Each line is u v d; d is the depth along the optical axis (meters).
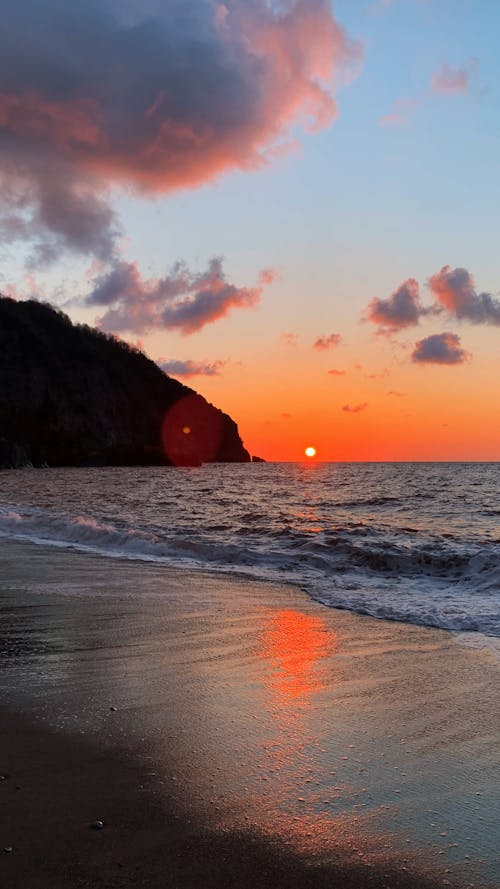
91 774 2.97
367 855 2.33
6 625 6.18
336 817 2.60
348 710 3.91
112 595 7.77
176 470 106.75
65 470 105.69
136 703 4.00
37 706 3.95
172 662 4.96
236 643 5.55
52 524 15.62
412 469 100.38
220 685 4.40
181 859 2.27
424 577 9.00
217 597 7.67
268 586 8.45
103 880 2.13
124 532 13.45
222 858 2.29
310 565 10.11
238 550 11.09
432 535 14.06
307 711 3.88
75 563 10.47
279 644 5.51
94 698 4.10
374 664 4.93
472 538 13.46
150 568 9.95
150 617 6.55
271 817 2.59
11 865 2.20
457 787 2.88
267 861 2.28
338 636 5.81
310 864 2.26
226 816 2.59
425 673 4.69
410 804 2.72
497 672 4.71
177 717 3.76
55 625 6.18
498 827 2.53
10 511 20.98
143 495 32.81
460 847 2.38
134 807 2.65
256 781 2.92
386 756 3.23
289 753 3.25
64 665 4.86
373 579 8.96
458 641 5.65
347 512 22.23
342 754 3.25
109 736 3.45
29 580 8.81
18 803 2.67
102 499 29.17
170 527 15.82
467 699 4.11
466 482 50.78
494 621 6.36
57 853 2.29
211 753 3.24
